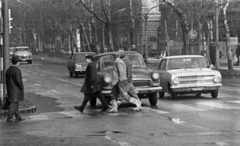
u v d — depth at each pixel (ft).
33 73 135.64
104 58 59.00
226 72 112.78
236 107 51.96
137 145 31.12
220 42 178.29
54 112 52.85
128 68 50.98
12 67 46.29
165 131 36.52
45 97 70.54
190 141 32.04
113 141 32.86
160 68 67.26
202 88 61.00
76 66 114.83
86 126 40.47
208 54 137.80
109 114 49.21
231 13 176.14
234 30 173.58
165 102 59.31
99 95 51.75
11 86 46.09
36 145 32.42
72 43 230.07
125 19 225.15
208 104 55.47
